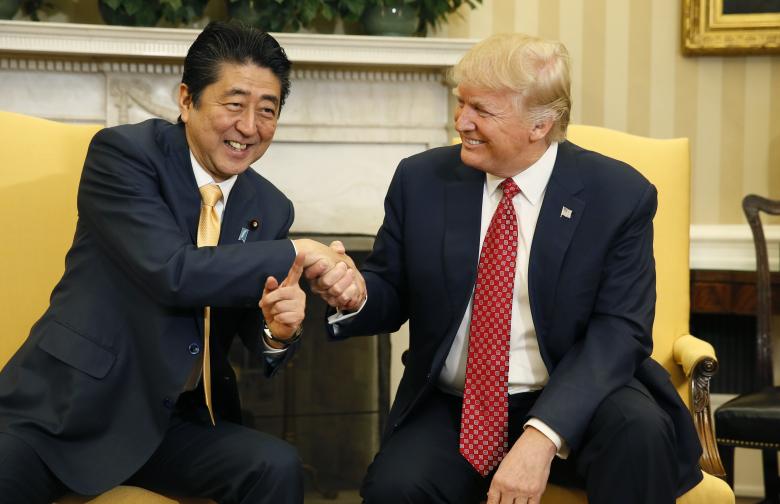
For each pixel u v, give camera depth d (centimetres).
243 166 211
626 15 381
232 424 217
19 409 199
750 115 384
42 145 245
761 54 380
